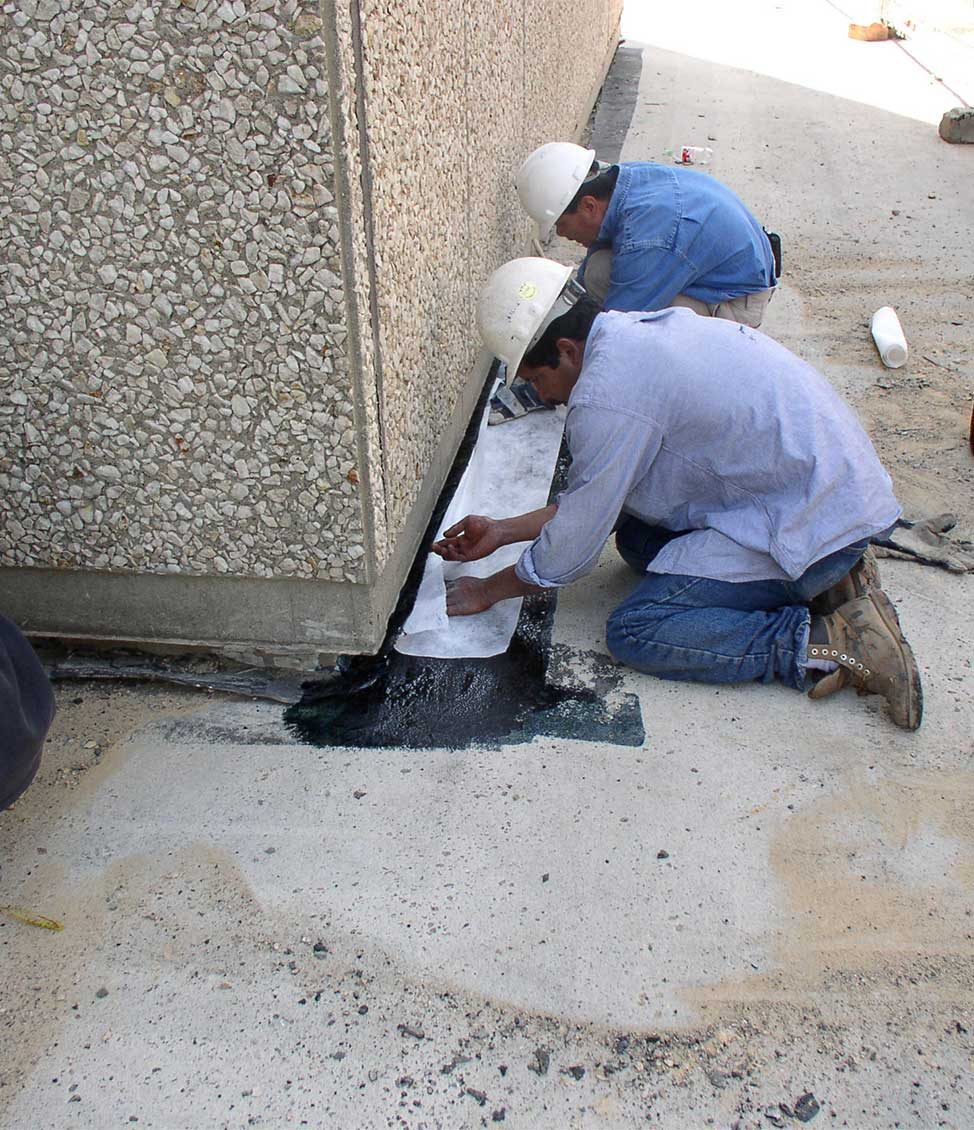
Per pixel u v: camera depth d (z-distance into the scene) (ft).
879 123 24.41
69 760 7.46
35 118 6.21
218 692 8.14
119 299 6.70
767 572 7.90
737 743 7.52
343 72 5.85
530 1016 5.71
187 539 7.59
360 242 6.47
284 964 6.00
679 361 7.50
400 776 7.30
